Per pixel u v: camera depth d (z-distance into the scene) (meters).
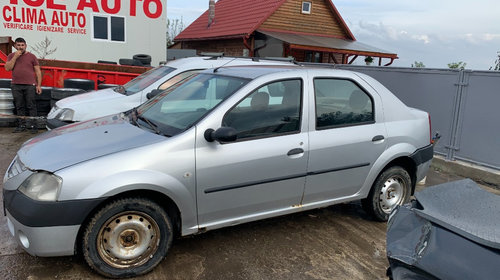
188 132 3.36
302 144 3.84
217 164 3.42
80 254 3.20
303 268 3.57
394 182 4.59
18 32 13.85
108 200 3.09
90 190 2.97
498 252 2.03
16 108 8.26
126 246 3.22
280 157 3.71
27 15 13.85
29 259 3.46
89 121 4.18
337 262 3.71
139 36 15.67
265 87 3.77
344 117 4.18
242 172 3.54
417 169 4.69
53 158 3.15
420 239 2.32
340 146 4.06
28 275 3.21
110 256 3.17
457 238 2.19
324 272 3.53
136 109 4.39
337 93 4.18
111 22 15.13
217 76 4.18
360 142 4.19
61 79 8.92
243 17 21.72
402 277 2.28
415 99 7.87
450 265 2.09
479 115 6.71
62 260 3.46
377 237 4.26
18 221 2.99
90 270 3.32
